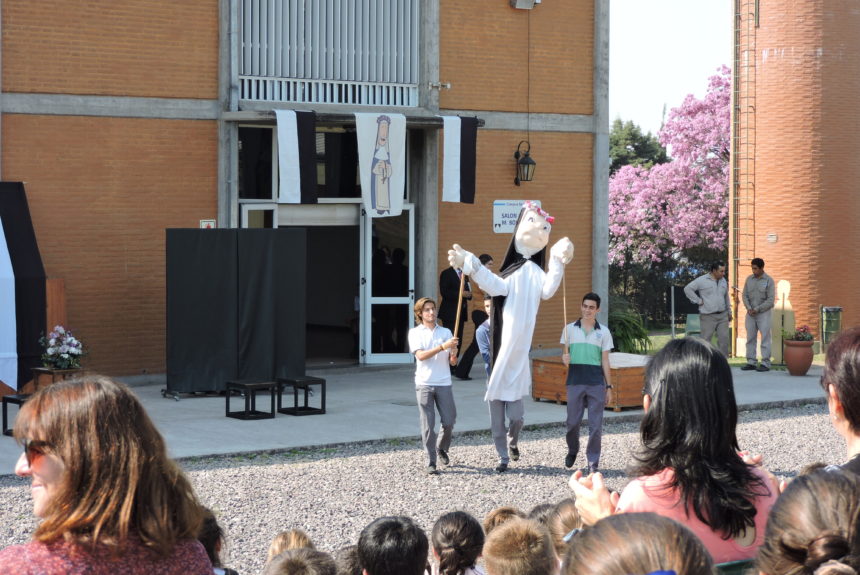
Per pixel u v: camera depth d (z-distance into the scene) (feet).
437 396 37.65
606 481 36.68
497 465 38.78
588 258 69.31
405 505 32.96
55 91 54.70
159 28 56.95
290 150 56.90
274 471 37.22
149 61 56.80
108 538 8.59
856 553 7.30
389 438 42.80
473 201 61.67
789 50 77.92
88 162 55.52
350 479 36.24
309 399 52.54
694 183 131.64
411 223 64.03
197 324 51.55
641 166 148.25
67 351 47.73
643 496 11.62
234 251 51.72
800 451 42.32
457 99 64.80
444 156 60.90
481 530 16.99
